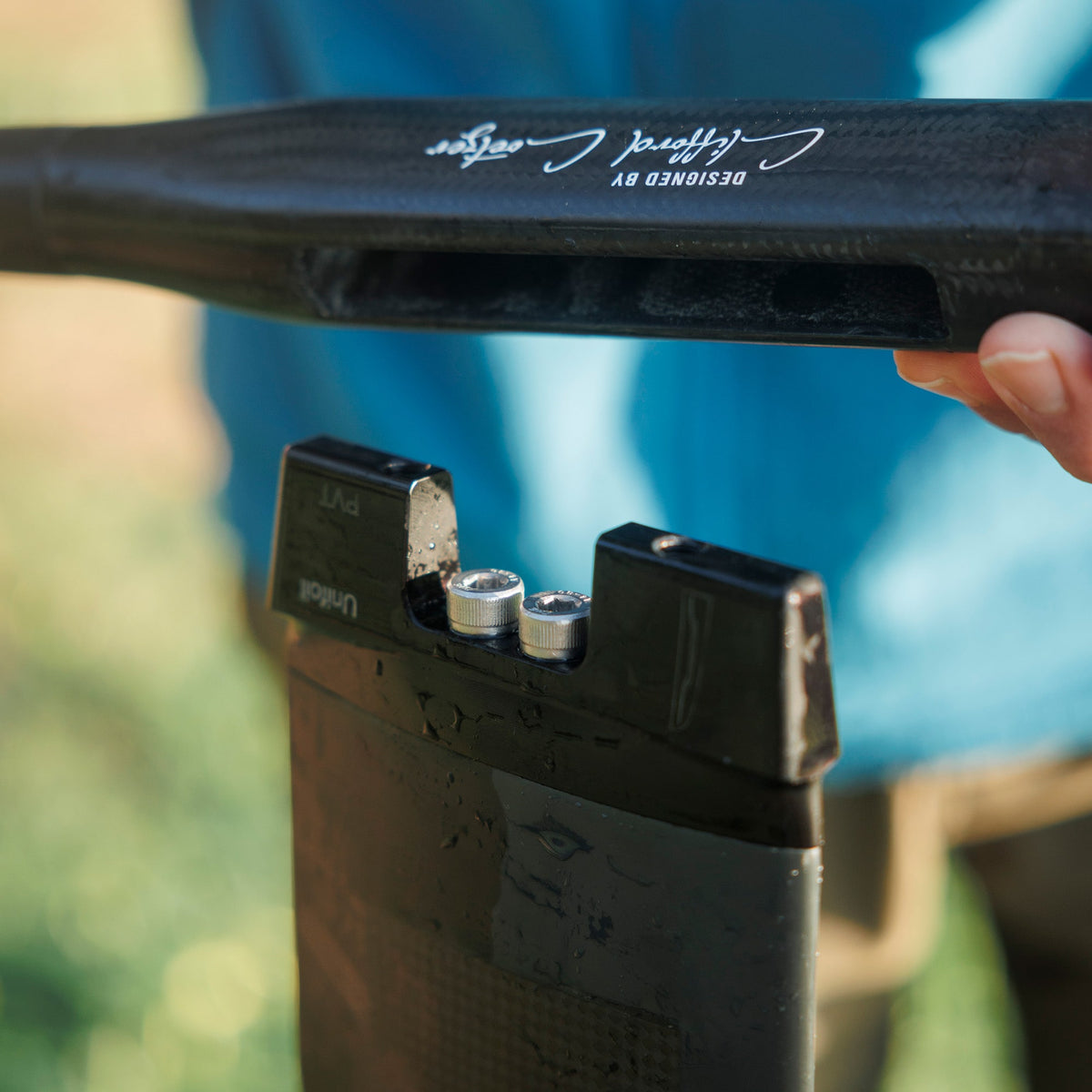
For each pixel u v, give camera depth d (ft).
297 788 2.61
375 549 2.34
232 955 7.57
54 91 19.12
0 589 10.77
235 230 2.68
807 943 2.02
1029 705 4.73
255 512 5.12
